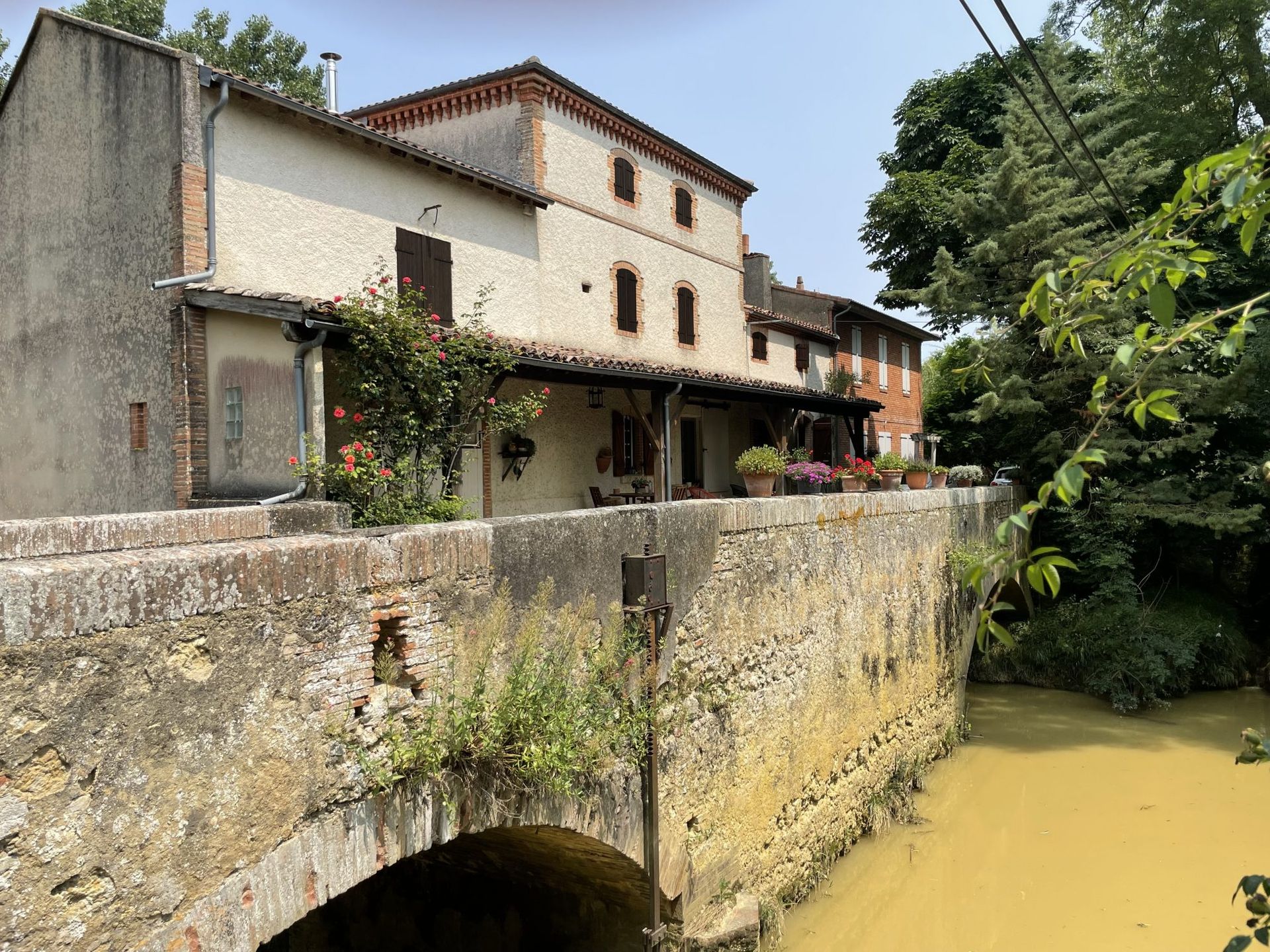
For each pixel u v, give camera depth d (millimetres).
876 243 23891
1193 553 19375
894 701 11148
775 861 8008
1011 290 17641
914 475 14359
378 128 14852
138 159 9172
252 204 9336
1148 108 18609
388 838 3938
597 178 14609
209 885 3154
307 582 3588
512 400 12391
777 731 8070
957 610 13773
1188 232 2191
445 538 4324
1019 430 18141
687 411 17219
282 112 9609
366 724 3838
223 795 3213
